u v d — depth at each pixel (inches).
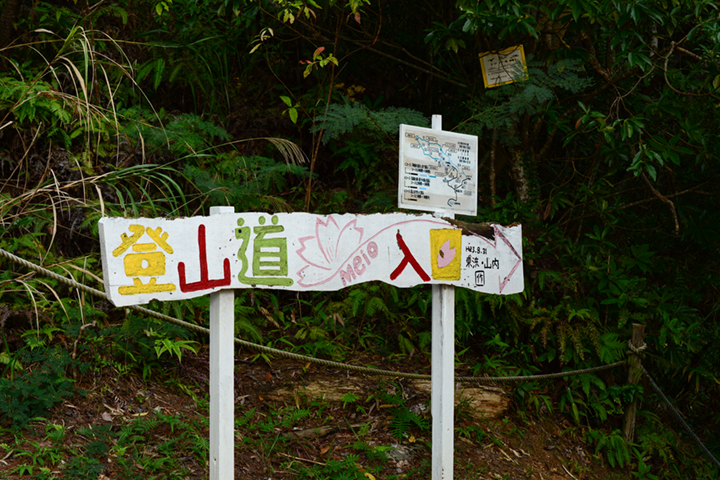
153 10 209.6
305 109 204.1
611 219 196.1
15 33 183.3
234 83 216.2
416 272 119.0
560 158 214.4
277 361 166.2
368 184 203.0
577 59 178.7
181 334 148.0
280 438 137.1
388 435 147.3
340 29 201.2
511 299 179.3
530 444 164.6
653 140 177.9
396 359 174.7
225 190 171.8
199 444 123.9
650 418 187.8
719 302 215.0
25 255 149.2
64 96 147.5
